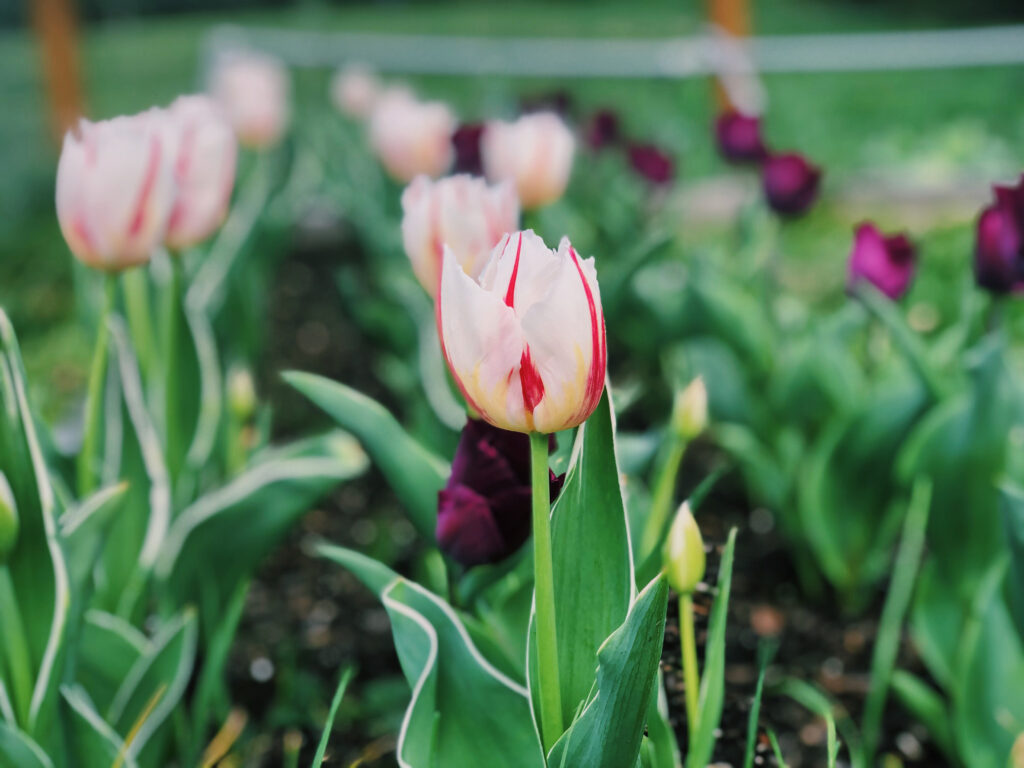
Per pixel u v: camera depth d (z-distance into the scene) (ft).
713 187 8.71
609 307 3.75
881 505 3.50
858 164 10.75
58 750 2.36
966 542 3.04
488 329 1.62
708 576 2.28
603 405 1.82
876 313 3.25
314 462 2.80
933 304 5.97
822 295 6.58
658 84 12.86
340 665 3.45
